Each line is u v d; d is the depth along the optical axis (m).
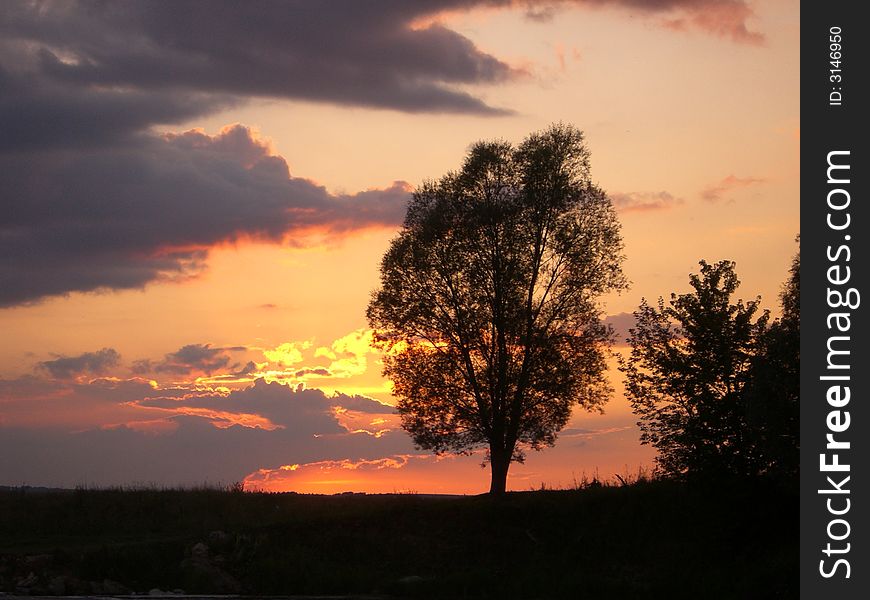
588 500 44.19
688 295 43.00
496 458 48.94
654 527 41.66
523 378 48.94
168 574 37.44
